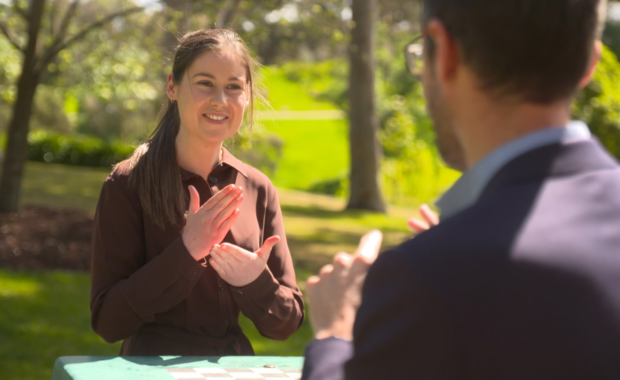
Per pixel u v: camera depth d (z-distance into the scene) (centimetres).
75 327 576
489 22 83
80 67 1280
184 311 206
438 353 75
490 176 86
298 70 1744
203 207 191
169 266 189
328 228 1312
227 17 861
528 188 83
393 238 1245
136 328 196
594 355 73
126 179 207
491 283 76
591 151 85
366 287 82
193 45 212
